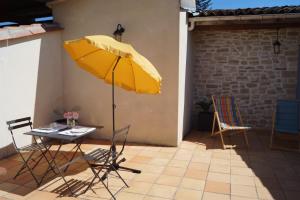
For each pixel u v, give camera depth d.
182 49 5.91
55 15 6.45
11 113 5.17
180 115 5.98
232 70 7.54
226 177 4.34
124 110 6.10
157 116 5.87
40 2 6.71
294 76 7.18
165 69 5.69
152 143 5.98
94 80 6.25
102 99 6.24
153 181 4.14
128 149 5.63
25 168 4.55
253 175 4.45
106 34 6.06
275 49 7.21
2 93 4.97
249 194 3.79
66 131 4.05
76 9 6.23
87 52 4.24
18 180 4.10
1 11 7.56
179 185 4.02
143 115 5.97
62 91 6.52
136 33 5.82
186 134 6.94
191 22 6.53
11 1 6.61
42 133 3.92
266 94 7.39
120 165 4.74
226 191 3.87
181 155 5.33
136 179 4.20
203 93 7.78
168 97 5.74
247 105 7.53
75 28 6.29
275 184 4.12
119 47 3.61
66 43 3.76
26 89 5.49
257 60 7.36
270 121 7.44
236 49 7.46
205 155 5.38
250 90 7.47
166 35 5.61
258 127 7.52
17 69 5.26
